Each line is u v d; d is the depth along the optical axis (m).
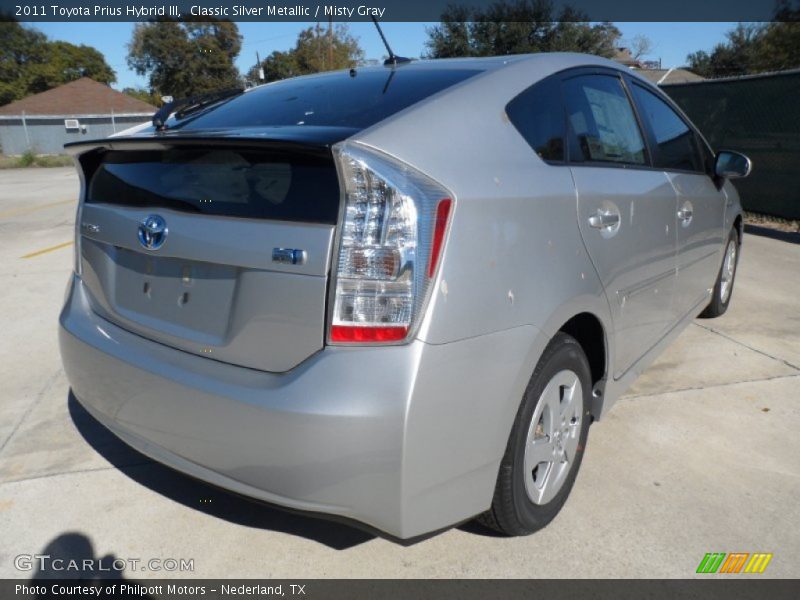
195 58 42.19
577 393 2.41
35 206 12.43
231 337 1.91
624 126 2.90
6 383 3.71
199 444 1.92
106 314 2.36
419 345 1.71
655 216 2.87
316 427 1.69
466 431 1.83
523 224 1.99
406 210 1.71
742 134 9.48
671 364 3.94
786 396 3.50
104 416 2.29
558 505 2.41
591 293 2.32
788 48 23.25
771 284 5.85
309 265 1.73
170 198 2.05
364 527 1.82
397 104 2.08
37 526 2.42
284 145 1.75
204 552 2.29
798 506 2.54
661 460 2.85
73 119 41.59
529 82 2.36
